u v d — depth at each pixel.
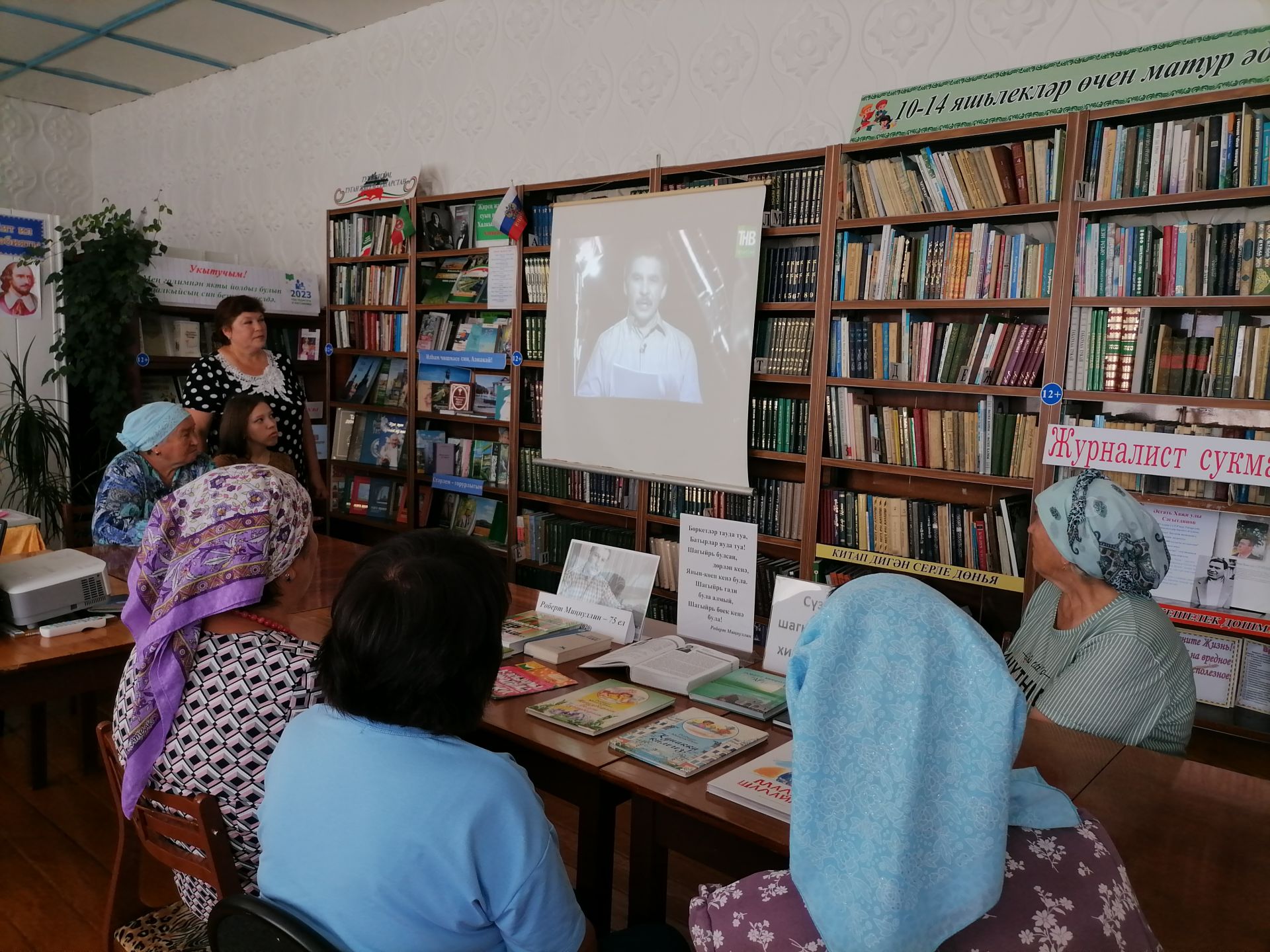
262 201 6.55
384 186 5.25
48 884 2.61
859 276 3.49
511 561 4.75
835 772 0.84
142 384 5.77
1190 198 2.74
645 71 4.30
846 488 3.83
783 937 0.92
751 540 2.32
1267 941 1.19
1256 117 2.65
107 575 3.00
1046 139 3.09
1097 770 1.68
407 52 5.43
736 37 3.97
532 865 1.05
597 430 4.34
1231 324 2.75
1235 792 1.61
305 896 1.03
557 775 1.86
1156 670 1.79
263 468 1.57
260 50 6.19
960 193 3.23
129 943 1.59
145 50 6.17
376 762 1.04
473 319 5.01
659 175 4.04
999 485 3.22
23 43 6.04
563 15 4.61
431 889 1.01
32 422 5.38
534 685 2.12
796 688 0.89
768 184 3.72
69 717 3.82
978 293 3.23
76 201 8.04
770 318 3.87
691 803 1.55
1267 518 2.75
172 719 1.45
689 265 3.94
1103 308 2.96
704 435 3.95
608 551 2.60
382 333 5.46
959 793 0.81
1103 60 2.98
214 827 1.37
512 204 4.55
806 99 3.77
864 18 3.58
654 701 2.02
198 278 5.63
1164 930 1.21
